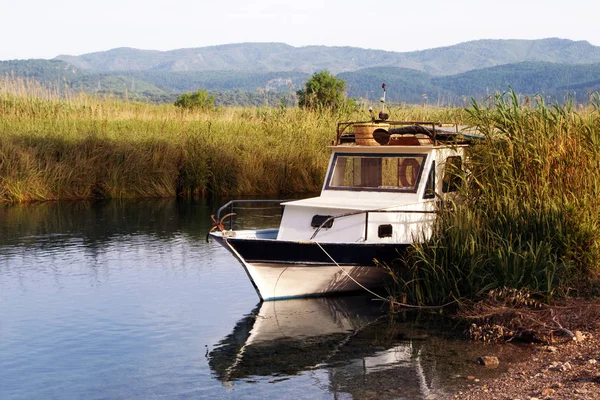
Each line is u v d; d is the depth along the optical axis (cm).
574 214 993
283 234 1048
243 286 1112
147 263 1275
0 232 1591
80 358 788
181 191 2302
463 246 952
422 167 1038
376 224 991
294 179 2344
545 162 1033
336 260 970
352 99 3109
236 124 2706
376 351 793
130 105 3284
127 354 800
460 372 717
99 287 1106
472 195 1059
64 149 2225
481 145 1092
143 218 1798
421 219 1032
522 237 984
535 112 1120
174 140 2389
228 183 2295
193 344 834
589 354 730
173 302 1020
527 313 838
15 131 2323
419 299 952
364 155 1074
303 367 749
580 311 853
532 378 679
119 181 2225
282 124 2620
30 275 1185
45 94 2945
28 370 753
